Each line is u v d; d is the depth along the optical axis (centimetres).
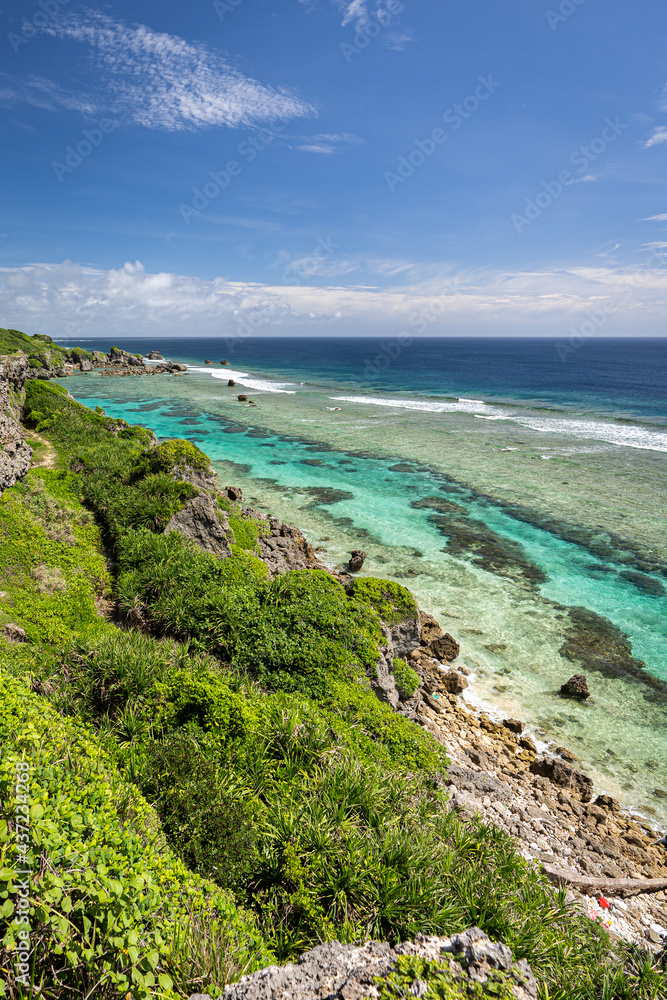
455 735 1479
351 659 1298
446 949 492
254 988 444
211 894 604
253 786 842
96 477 2200
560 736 1553
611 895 1005
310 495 3497
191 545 1791
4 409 2411
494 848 861
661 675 1820
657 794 1370
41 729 704
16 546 1522
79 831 532
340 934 599
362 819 792
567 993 579
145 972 444
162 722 929
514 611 2178
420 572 2478
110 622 1389
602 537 2889
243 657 1253
